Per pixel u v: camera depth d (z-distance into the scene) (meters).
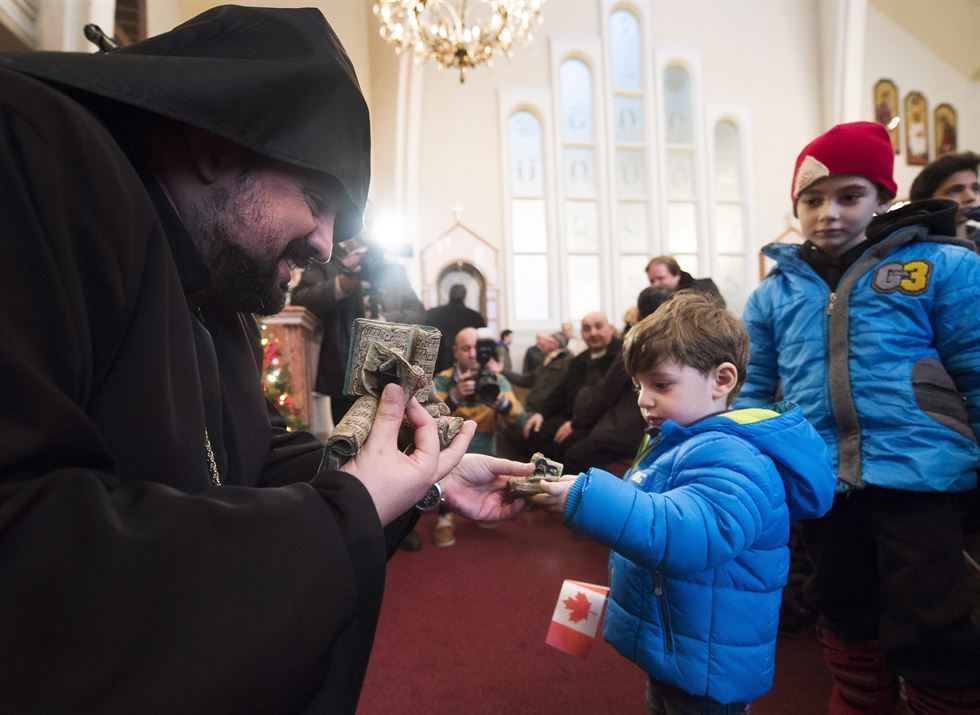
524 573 3.28
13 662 0.48
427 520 4.60
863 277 1.69
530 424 4.60
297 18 0.82
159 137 0.75
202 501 0.56
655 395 1.30
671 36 9.86
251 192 0.75
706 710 1.19
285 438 1.09
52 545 0.49
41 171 0.56
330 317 3.32
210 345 0.82
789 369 1.82
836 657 1.66
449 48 5.78
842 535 1.65
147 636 0.50
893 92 10.39
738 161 9.98
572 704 1.98
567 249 9.54
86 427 0.53
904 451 1.51
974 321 1.55
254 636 0.53
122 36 3.01
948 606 1.42
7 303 0.52
